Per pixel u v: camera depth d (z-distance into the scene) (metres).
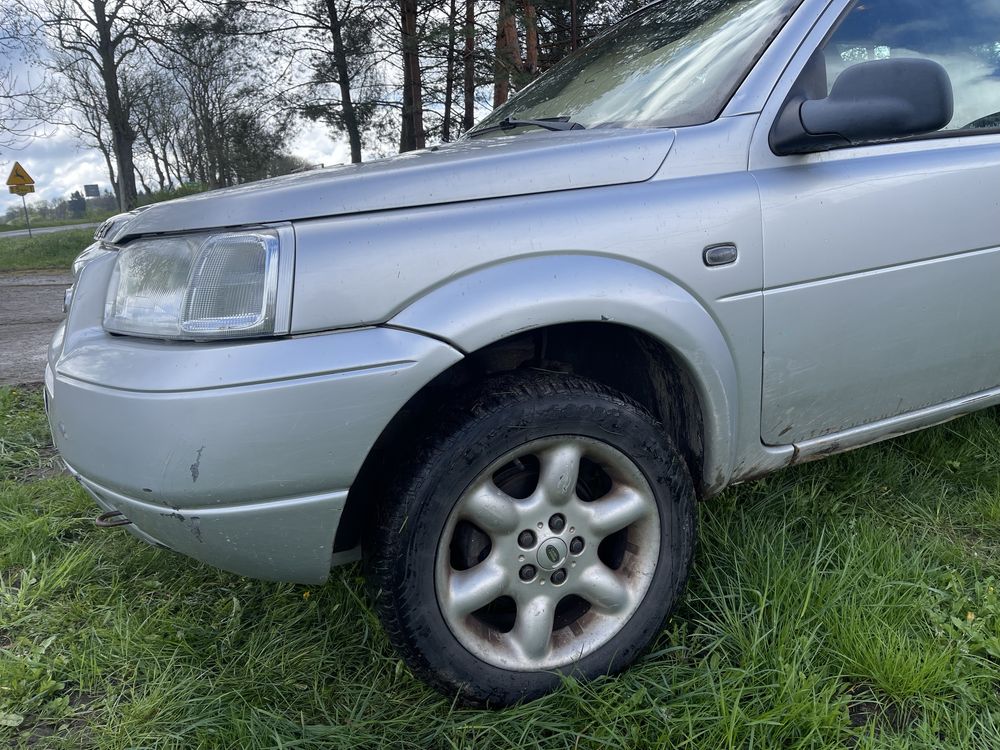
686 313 1.82
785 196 1.95
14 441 3.68
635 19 2.94
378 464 1.78
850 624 1.87
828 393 2.11
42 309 8.78
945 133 2.27
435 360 1.59
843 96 1.89
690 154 1.91
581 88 2.61
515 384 1.74
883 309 2.10
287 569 1.66
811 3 2.15
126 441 1.55
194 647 2.04
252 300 1.54
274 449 1.52
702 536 2.31
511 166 1.76
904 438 2.92
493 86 12.14
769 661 1.81
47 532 2.66
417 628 1.65
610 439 1.77
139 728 1.75
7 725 1.79
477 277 1.65
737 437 2.01
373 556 1.66
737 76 2.05
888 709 1.74
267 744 1.68
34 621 2.21
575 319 1.70
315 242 1.57
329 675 1.93
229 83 16.95
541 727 1.71
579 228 1.74
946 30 2.41
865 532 2.28
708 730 1.65
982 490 2.61
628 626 1.85
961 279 2.22
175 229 1.66
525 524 1.75
